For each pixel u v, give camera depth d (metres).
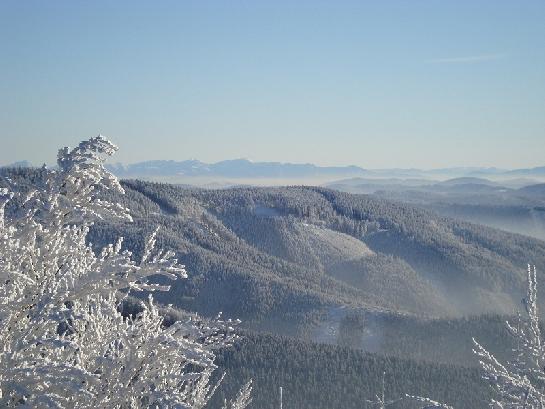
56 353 5.68
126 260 5.28
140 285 5.41
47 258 5.46
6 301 4.97
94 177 5.28
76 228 5.77
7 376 4.59
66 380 4.59
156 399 4.99
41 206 5.29
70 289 5.05
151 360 5.39
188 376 5.47
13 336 5.03
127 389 5.23
